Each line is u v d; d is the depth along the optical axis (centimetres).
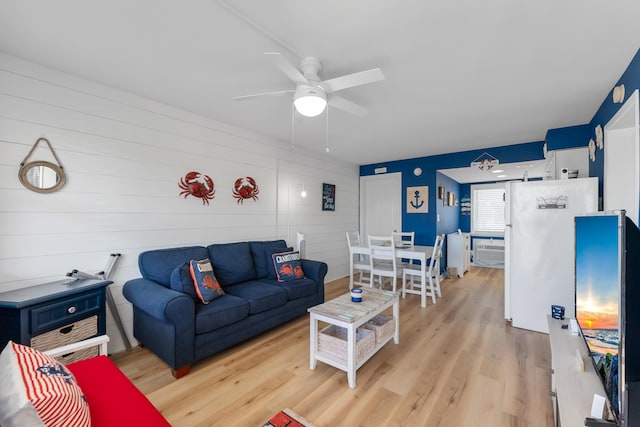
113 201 250
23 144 206
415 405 178
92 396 114
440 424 162
